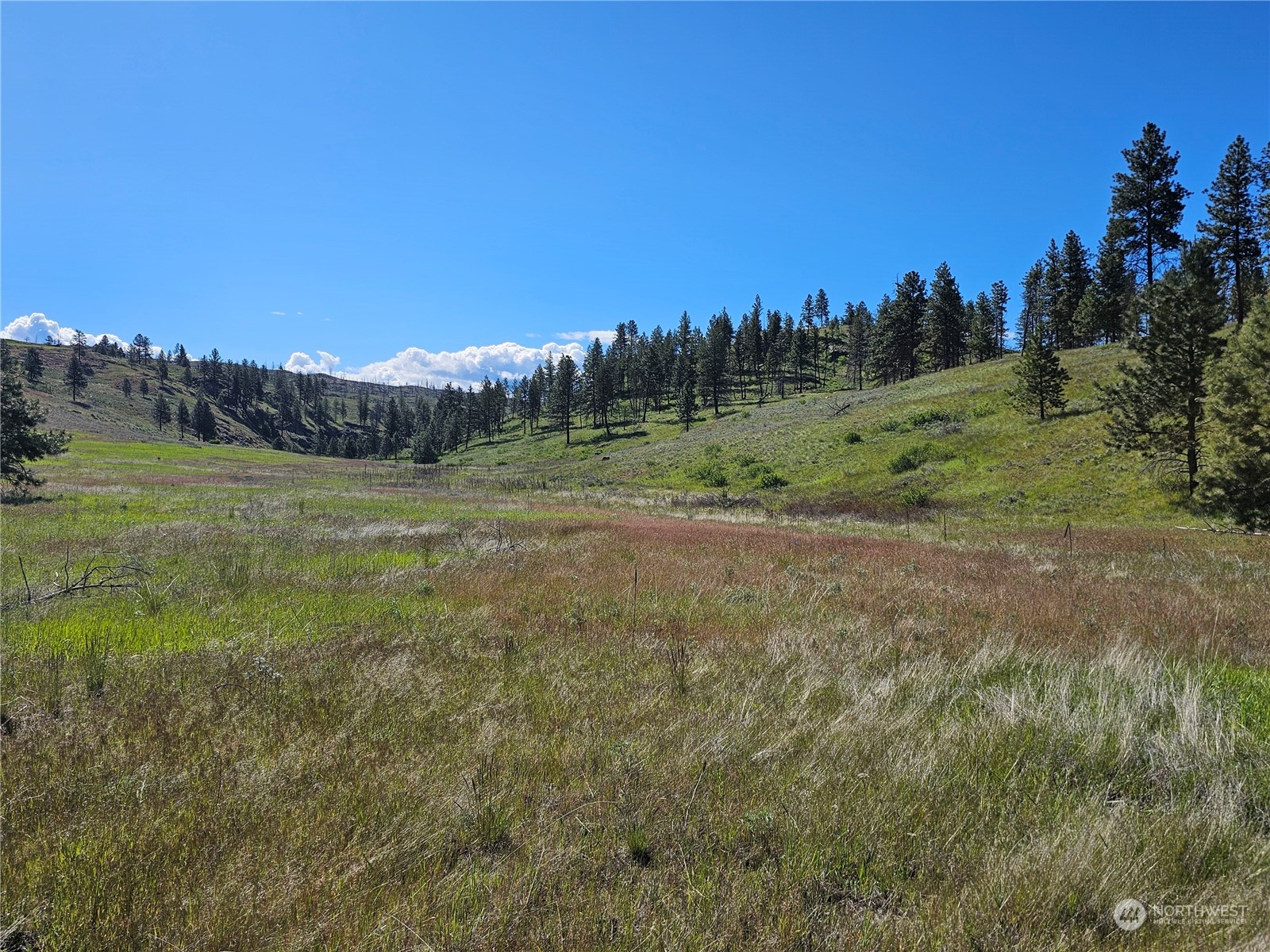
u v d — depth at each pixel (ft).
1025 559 51.26
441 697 17.72
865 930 8.50
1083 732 15.06
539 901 9.13
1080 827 10.94
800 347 408.46
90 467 170.81
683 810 11.67
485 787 12.30
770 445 179.73
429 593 34.09
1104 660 21.63
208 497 102.73
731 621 29.14
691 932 8.35
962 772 13.24
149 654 21.25
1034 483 106.22
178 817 11.05
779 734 15.30
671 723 15.98
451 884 9.45
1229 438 74.74
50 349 620.90
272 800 11.72
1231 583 40.06
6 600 28.37
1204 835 10.81
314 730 15.19
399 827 11.02
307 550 46.85
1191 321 86.22
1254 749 14.17
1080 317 198.70
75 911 8.52
